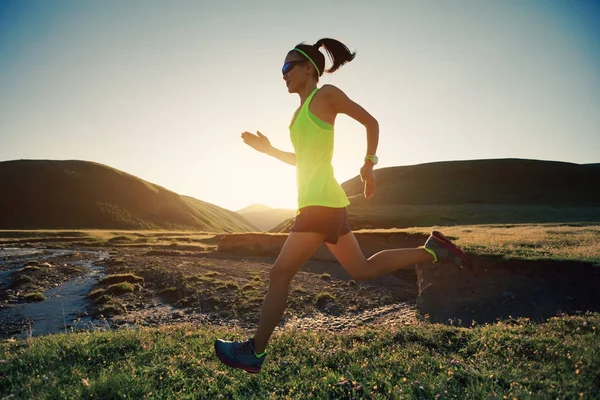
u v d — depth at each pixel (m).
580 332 4.66
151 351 4.65
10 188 122.19
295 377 3.83
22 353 4.49
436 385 3.23
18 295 18.78
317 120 2.76
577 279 10.39
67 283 22.23
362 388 3.35
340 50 3.02
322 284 19.16
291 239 2.85
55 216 118.31
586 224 34.03
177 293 18.06
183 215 140.12
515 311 10.37
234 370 4.03
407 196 95.56
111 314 15.16
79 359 4.30
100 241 55.56
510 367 3.61
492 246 14.22
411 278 19.56
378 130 2.73
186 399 3.32
